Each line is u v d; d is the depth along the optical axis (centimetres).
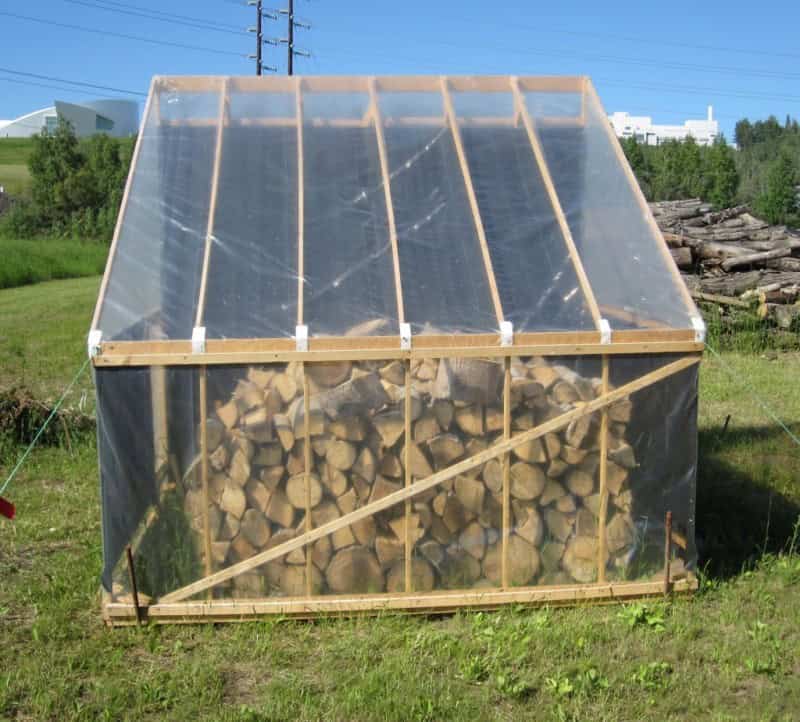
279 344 520
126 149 5459
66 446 881
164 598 531
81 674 480
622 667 479
